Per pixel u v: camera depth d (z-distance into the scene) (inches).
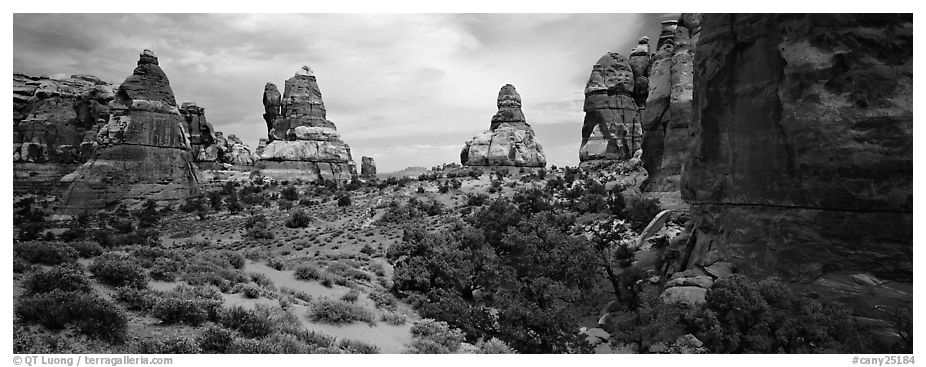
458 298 998.4
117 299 636.7
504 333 813.9
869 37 714.8
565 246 1076.5
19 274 663.1
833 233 745.6
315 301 888.3
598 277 1077.1
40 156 4057.6
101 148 3176.7
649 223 1508.4
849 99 725.9
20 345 470.3
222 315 633.6
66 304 523.5
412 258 1269.7
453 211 2679.6
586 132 3823.8
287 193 3550.7
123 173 3149.6
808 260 769.6
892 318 674.8
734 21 908.6
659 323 744.3
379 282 1243.2
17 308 517.7
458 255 1261.1
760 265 841.5
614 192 2206.0
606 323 946.1
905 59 698.8
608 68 3779.5
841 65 734.5
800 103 774.5
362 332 766.5
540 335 799.1
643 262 1255.5
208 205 3329.2
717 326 645.9
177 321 605.0
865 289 707.4
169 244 2143.2
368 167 5954.7
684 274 964.6
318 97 5157.5
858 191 717.9
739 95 905.5
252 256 1223.5
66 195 3026.6
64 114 4261.8
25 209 3029.0
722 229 954.1
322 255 1717.5
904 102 695.1
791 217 796.0
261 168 4525.1
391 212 2760.8
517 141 4407.0
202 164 4854.8
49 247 768.9
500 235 1518.2
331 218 2783.0
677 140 1723.7
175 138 3447.3
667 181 1732.3
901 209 692.7
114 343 520.1
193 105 4933.6
